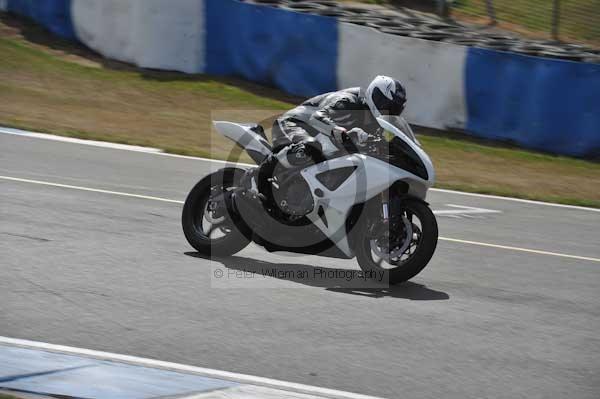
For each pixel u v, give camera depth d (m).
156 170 38.94
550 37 71.38
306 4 64.75
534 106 53.66
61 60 61.34
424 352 18.44
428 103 55.62
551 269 27.84
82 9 63.72
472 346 19.09
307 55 58.09
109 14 62.31
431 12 75.31
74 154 40.69
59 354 16.50
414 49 55.38
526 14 75.38
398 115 23.92
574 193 46.41
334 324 19.88
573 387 16.98
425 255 22.92
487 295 23.69
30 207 28.91
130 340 17.73
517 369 17.81
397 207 23.03
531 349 19.23
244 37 60.31
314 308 21.00
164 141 47.47
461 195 41.91
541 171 50.34
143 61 61.12
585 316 22.45
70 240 25.28
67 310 19.25
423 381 16.72
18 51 61.25
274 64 59.38
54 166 37.03
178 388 15.26
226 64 61.31
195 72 61.31
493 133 54.66
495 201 41.22
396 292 23.14
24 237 25.08
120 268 22.94
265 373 16.53
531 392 16.53
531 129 53.84
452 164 49.47
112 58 62.50
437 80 55.28
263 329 19.14
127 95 56.50
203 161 42.94
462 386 16.61
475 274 26.11
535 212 39.34
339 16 62.75
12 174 34.25
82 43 64.06
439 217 35.53
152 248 25.36
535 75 53.47
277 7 61.78
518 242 31.83
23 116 49.22
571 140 53.41
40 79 57.38
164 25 60.53
